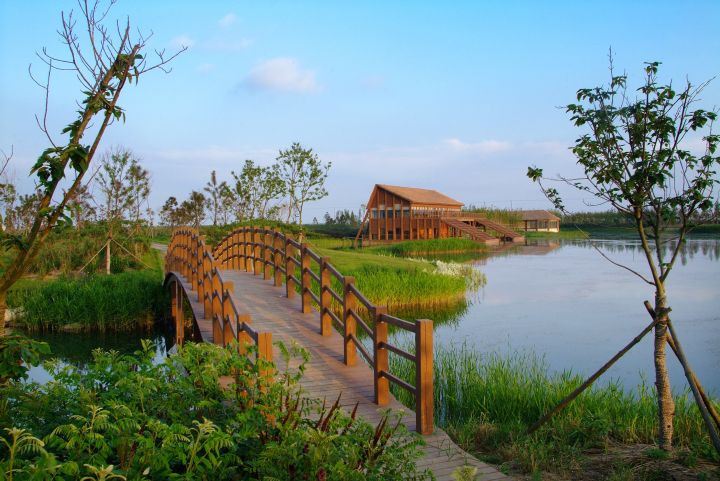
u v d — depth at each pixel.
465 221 66.19
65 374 3.89
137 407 3.59
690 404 6.93
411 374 8.82
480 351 12.13
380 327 6.00
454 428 6.31
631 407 6.75
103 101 3.77
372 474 3.19
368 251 44.16
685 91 5.04
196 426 3.56
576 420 6.03
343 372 6.86
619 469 4.64
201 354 4.15
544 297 21.05
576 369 10.51
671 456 4.89
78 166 3.68
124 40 3.94
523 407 7.09
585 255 42.34
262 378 3.90
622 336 13.91
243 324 5.54
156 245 43.16
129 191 24.84
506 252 47.12
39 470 2.30
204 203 42.78
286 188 24.50
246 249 15.51
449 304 19.62
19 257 3.73
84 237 26.58
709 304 18.44
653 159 5.14
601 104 5.44
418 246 44.69
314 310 10.12
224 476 3.06
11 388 3.76
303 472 3.08
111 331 17.73
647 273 29.06
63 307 17.44
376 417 5.52
